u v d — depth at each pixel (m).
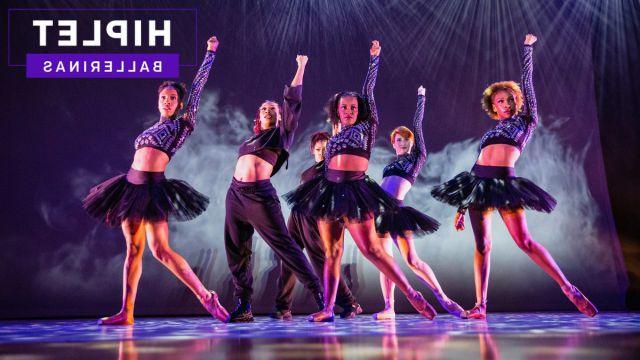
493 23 5.02
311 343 2.16
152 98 4.80
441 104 4.96
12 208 4.56
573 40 5.02
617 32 5.00
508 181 3.71
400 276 3.46
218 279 4.70
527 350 1.88
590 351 1.84
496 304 4.80
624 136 4.95
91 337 2.51
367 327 2.97
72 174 4.64
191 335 2.57
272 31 4.94
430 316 3.50
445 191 3.94
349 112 3.56
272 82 4.90
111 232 4.60
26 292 4.50
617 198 4.91
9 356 1.85
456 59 4.99
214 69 4.87
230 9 4.93
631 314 4.08
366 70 4.96
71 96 4.72
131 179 3.54
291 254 3.63
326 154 3.59
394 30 5.00
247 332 2.71
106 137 4.71
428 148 4.92
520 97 3.93
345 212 3.31
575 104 4.98
